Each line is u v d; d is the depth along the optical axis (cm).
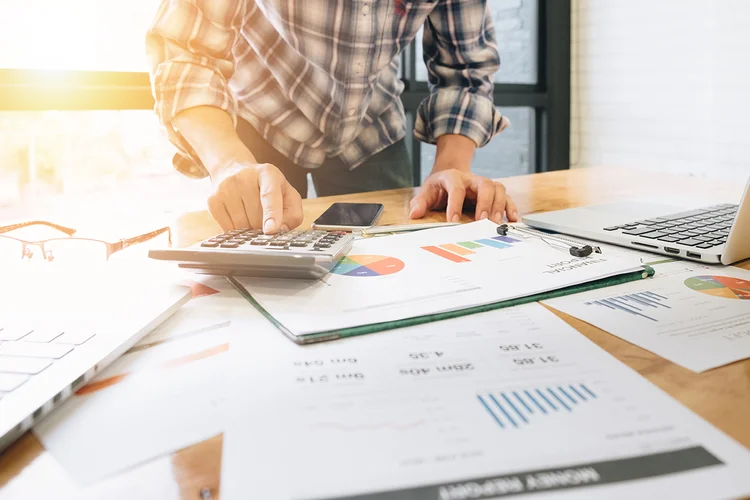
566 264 48
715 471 21
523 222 68
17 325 35
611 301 41
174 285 45
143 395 28
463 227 64
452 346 33
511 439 24
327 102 107
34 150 193
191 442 24
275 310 39
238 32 92
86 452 24
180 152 94
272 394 28
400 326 36
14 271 51
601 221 65
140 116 208
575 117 304
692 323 37
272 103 109
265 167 67
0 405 26
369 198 94
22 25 172
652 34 265
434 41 111
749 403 26
